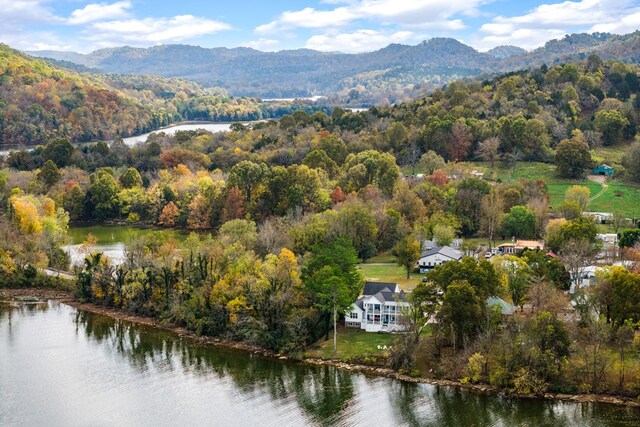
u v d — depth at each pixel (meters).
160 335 159.12
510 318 137.38
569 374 124.31
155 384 131.75
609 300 138.75
